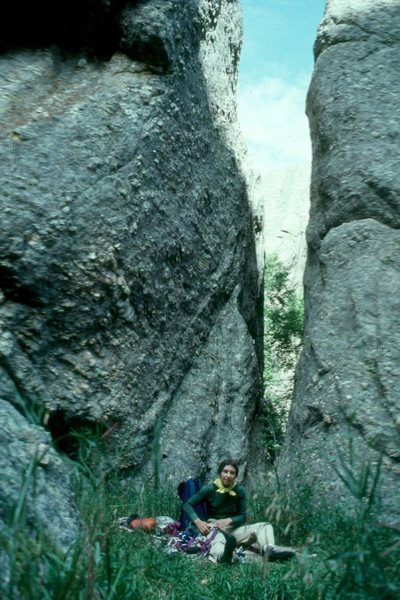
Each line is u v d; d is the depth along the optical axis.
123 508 5.04
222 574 4.66
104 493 3.64
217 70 14.23
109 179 9.61
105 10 10.58
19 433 4.05
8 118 9.43
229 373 12.55
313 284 12.11
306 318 12.27
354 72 12.99
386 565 2.95
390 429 9.20
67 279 8.84
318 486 9.04
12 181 8.80
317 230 12.50
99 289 9.14
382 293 10.55
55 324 8.77
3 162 8.93
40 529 2.91
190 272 11.92
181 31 11.66
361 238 11.34
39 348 8.60
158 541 5.62
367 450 6.13
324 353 10.54
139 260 9.99
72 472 3.84
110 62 10.90
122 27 10.84
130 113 10.28
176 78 11.46
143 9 10.92
